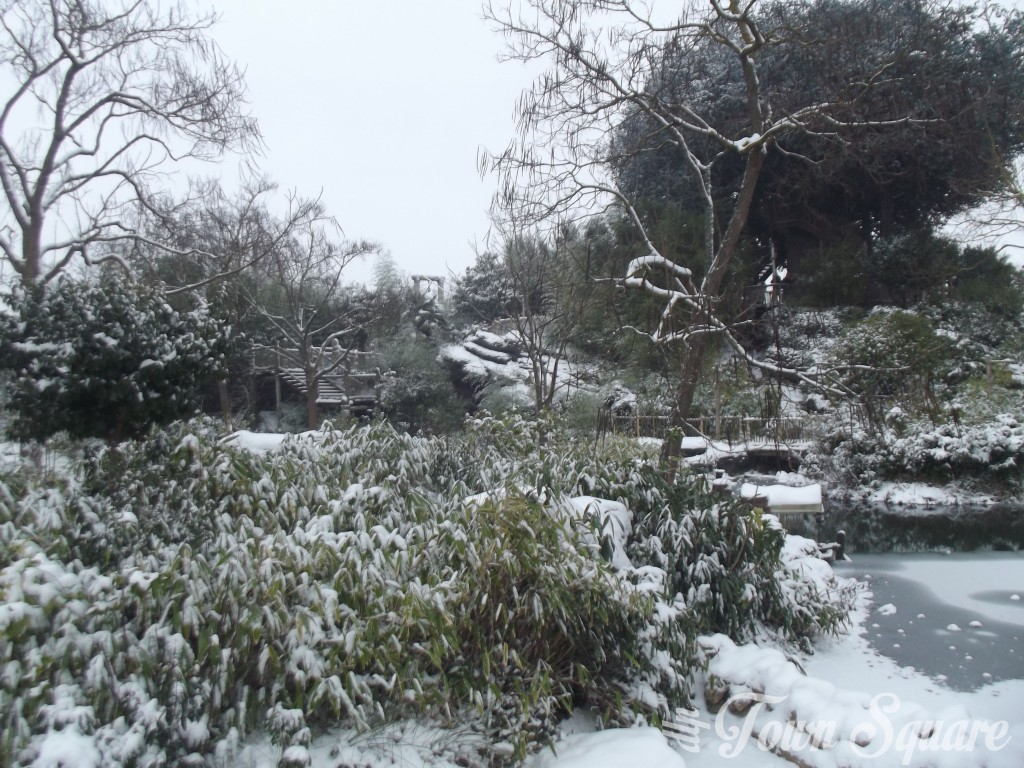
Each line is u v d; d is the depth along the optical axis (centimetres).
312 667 330
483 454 675
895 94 846
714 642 494
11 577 293
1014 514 1223
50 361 489
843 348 1395
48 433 510
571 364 1695
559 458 612
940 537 1048
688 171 1555
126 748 283
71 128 1051
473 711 383
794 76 1041
